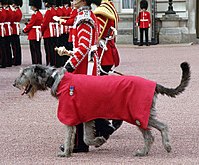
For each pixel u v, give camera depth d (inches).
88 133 423.2
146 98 403.9
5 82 830.5
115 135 488.1
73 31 434.6
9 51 1058.7
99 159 412.5
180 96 680.4
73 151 434.3
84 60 432.5
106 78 412.2
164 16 1560.0
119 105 405.4
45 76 414.3
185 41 1567.4
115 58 490.0
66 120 408.2
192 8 1592.0
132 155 422.3
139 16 1494.8
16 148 447.2
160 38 1562.5
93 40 431.2
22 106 631.8
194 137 476.7
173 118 552.1
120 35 1581.0
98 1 442.0
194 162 400.8
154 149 439.8
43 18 1037.2
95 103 406.0
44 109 610.2
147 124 403.9
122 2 1600.6
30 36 1045.8
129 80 407.8
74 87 407.8
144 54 1262.3
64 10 1031.0
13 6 1067.9
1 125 530.9
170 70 932.0
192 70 932.6
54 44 1037.8
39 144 459.2
